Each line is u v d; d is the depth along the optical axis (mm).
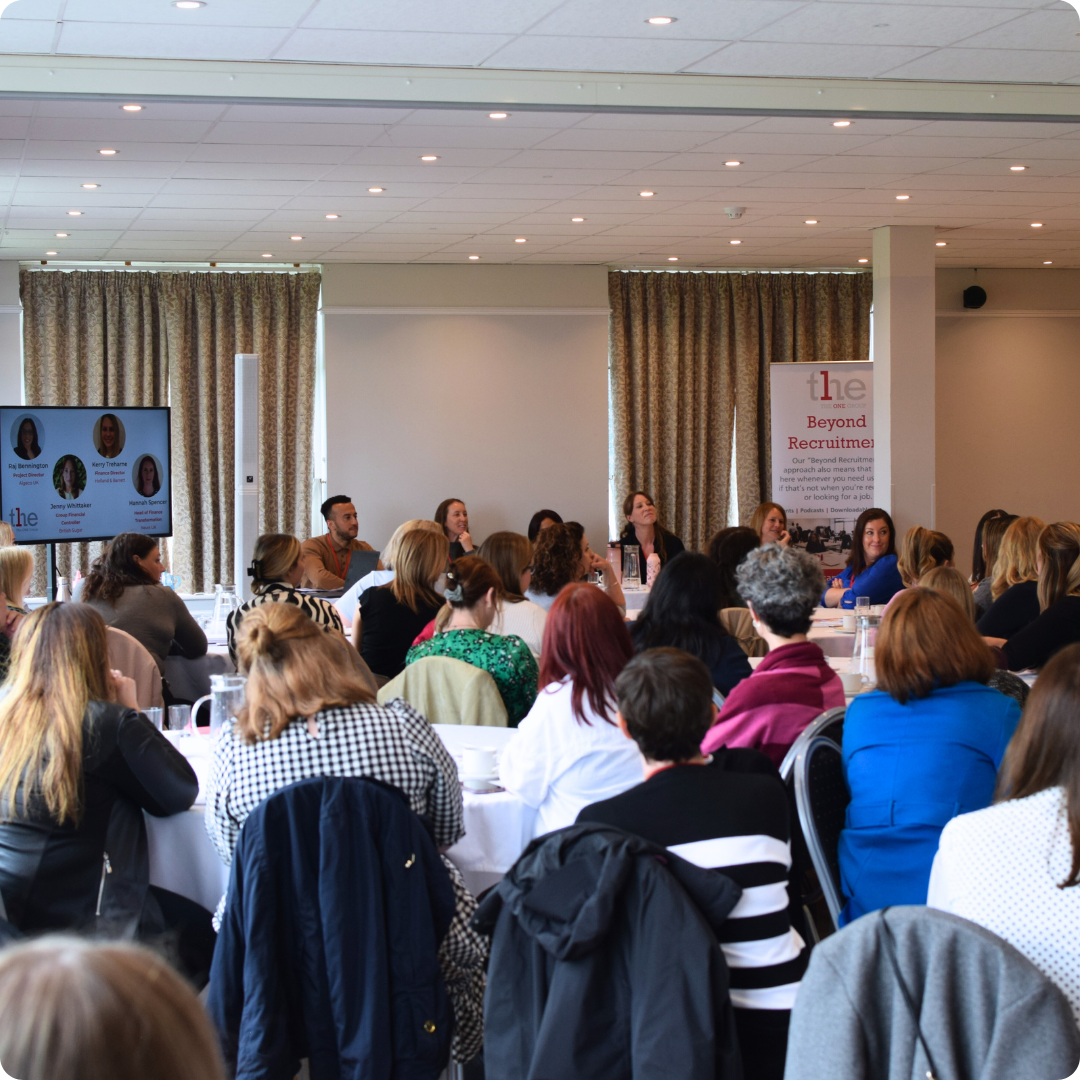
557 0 4023
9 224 7480
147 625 4758
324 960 2090
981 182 6699
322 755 2207
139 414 7562
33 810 2381
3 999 693
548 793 2521
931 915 1383
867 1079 1384
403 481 9320
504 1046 1740
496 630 4023
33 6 3990
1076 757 1576
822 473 9109
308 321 9391
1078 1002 1534
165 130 5227
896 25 4363
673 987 1618
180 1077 704
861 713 2348
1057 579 3994
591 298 9594
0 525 4980
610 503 10078
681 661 1905
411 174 6227
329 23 4211
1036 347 10461
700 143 5656
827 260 9602
